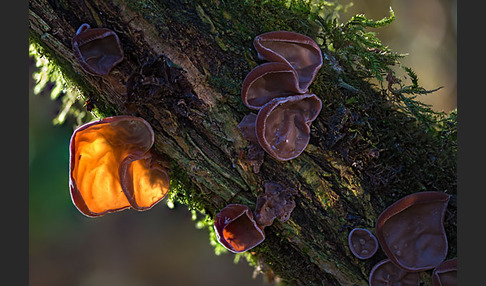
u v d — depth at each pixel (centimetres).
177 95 57
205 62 56
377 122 58
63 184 138
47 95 126
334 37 59
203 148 58
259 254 61
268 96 57
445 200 57
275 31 56
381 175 57
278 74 56
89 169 58
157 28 56
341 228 58
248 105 56
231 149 57
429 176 58
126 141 58
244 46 57
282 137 57
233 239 58
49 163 137
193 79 56
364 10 132
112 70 56
